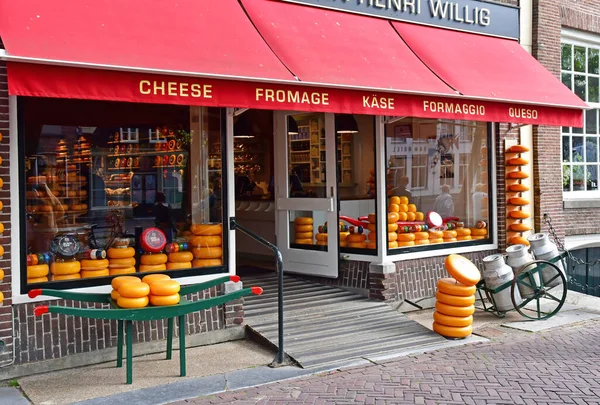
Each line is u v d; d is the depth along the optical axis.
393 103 7.39
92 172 6.62
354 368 6.32
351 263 8.88
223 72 6.08
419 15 9.01
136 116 6.93
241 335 7.29
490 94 8.38
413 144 9.09
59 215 6.37
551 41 10.70
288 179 9.59
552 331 7.89
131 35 5.95
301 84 6.50
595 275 12.05
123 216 6.80
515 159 9.88
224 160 7.25
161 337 6.79
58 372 6.14
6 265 5.88
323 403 5.36
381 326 7.63
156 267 6.88
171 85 5.78
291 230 9.62
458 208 9.70
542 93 9.15
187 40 6.27
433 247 9.17
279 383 5.88
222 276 7.20
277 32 7.20
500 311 8.52
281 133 9.63
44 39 5.42
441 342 7.23
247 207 11.29
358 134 8.83
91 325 6.38
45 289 6.12
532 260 8.69
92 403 5.36
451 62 8.62
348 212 8.96
